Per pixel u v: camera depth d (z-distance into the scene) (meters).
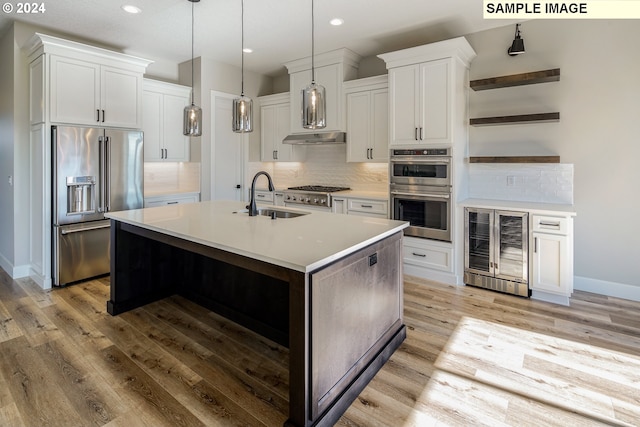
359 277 2.00
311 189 5.13
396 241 2.44
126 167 4.02
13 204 3.81
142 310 3.06
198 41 4.28
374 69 4.80
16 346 2.45
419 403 1.91
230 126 5.37
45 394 1.95
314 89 2.55
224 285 2.95
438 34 4.05
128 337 2.60
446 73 3.64
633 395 1.97
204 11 3.46
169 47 4.48
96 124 3.82
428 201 3.86
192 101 4.91
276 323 2.57
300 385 1.64
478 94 3.98
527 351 2.42
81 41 4.18
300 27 3.86
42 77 3.46
